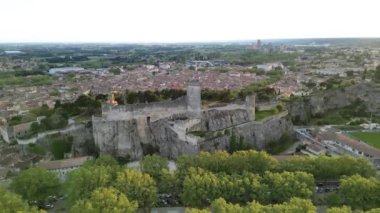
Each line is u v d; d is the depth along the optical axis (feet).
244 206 399.03
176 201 471.21
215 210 380.37
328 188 492.13
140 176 449.48
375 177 487.20
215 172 494.18
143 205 435.53
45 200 481.87
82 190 436.76
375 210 358.64
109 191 402.52
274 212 361.30
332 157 507.30
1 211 375.25
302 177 444.96
